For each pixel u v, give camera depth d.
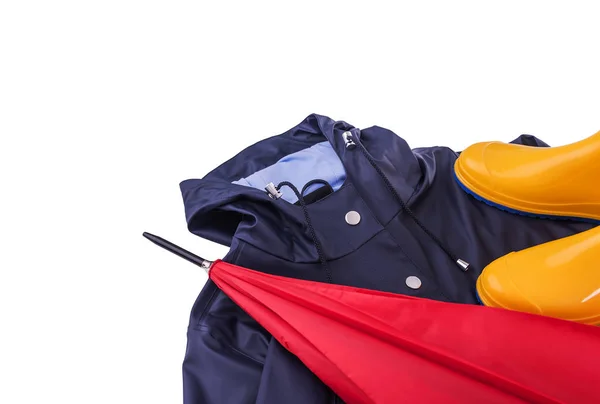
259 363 0.90
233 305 0.97
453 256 1.02
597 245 0.88
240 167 1.23
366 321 0.81
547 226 1.09
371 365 0.78
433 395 0.74
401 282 0.98
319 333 0.82
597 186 1.02
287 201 1.05
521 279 0.90
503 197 1.08
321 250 0.98
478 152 1.14
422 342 0.78
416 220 1.04
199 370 0.90
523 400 0.74
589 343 0.80
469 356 0.78
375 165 1.08
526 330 0.81
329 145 1.19
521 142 1.25
